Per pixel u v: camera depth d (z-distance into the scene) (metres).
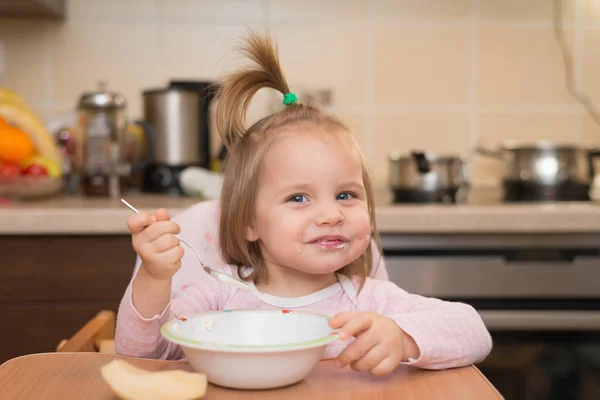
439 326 0.80
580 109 2.34
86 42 2.25
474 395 0.69
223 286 1.02
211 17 2.27
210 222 1.21
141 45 2.26
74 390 0.69
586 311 1.73
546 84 2.33
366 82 2.31
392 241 1.71
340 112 2.30
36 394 0.68
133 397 0.63
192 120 2.05
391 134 2.32
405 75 2.31
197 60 2.27
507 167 2.01
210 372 0.69
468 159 2.33
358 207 0.94
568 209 1.70
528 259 1.72
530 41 2.31
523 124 2.33
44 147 1.93
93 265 1.67
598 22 2.31
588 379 1.73
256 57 1.06
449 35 2.31
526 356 1.71
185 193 2.00
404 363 0.77
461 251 1.72
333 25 2.29
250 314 0.81
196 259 1.18
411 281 1.71
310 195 0.93
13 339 1.67
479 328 0.84
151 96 2.04
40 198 1.90
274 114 1.03
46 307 1.67
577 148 1.95
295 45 2.29
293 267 0.93
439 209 1.69
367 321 0.75
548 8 2.31
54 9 2.15
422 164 1.88
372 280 1.03
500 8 2.31
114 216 1.64
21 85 2.24
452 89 2.32
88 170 1.96
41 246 1.66
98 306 1.67
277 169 0.94
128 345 0.85
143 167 1.97
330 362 0.80
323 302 1.00
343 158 0.94
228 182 1.03
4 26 2.22
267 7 2.28
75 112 2.21
